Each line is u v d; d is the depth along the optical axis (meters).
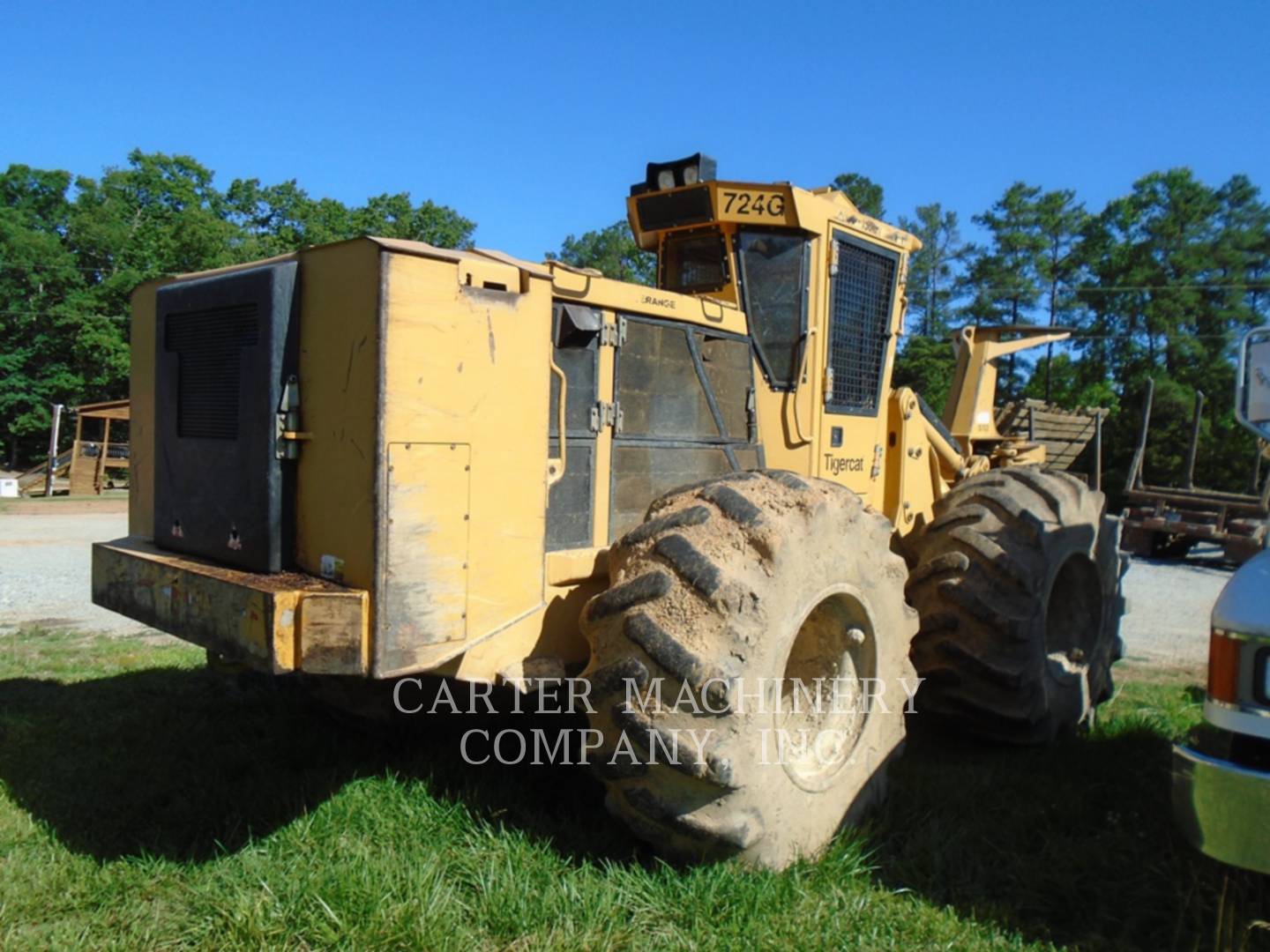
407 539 2.88
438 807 3.50
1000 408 11.41
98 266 39.41
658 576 3.01
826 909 2.99
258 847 3.27
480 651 3.10
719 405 4.21
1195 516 13.99
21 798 3.69
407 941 2.73
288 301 3.09
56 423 23.84
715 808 2.99
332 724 4.42
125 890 3.02
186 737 4.35
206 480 3.38
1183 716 5.39
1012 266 41.22
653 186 4.58
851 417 4.82
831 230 4.52
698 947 2.77
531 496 3.22
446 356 2.95
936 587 4.39
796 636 3.49
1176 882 3.11
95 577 3.74
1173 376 36.12
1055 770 4.33
